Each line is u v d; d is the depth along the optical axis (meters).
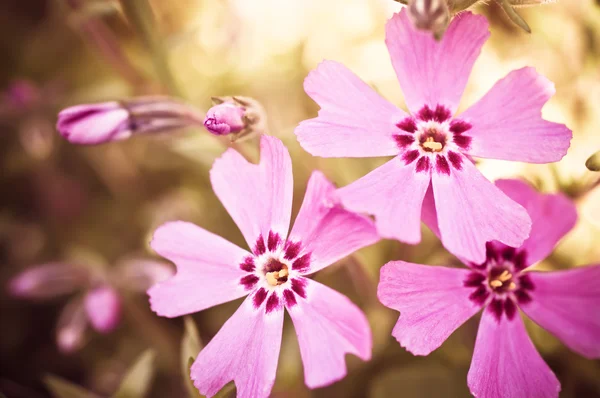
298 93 0.14
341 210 0.09
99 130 0.11
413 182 0.09
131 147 0.14
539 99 0.09
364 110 0.10
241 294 0.10
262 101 0.14
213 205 0.14
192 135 0.12
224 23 0.14
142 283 0.13
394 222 0.09
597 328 0.10
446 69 0.10
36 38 0.16
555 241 0.10
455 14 0.10
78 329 0.13
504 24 0.13
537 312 0.10
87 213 0.15
